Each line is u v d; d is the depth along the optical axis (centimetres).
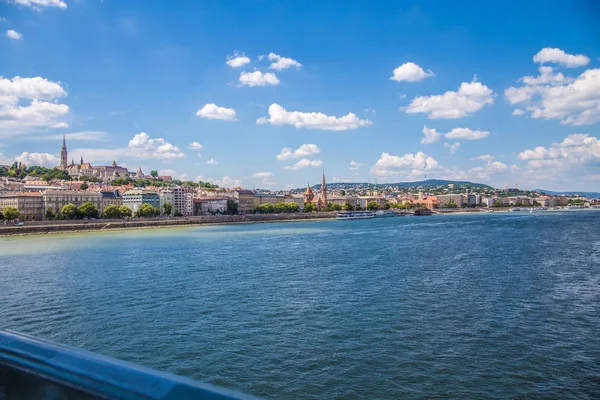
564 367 3500
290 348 3956
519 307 5103
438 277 6938
